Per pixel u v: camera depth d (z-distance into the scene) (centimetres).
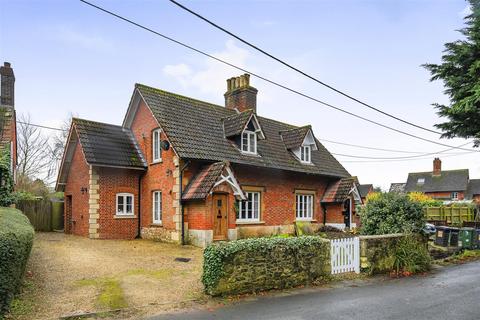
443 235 1838
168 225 1680
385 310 787
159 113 1747
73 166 2055
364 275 1170
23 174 3453
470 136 1512
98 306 771
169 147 1700
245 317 728
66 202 2138
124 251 1416
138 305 791
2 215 920
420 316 745
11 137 1869
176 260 1252
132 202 1884
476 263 1471
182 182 1631
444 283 1077
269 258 966
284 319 718
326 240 1118
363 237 1209
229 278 888
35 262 1147
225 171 1620
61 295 832
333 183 2391
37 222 2239
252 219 1909
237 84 2336
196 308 785
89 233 1758
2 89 2244
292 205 2130
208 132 1862
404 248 1269
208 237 1533
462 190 5750
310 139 2280
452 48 1426
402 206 1371
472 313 766
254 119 1948
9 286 658
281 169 2003
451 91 1454
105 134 1916
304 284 1030
